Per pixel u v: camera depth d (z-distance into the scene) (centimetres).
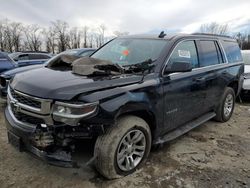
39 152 287
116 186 309
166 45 391
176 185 318
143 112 336
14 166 345
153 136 364
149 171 345
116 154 305
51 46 6325
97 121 278
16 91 306
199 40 464
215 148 429
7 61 732
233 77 554
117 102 292
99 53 441
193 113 439
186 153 404
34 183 311
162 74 359
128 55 400
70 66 371
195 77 422
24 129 291
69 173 332
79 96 274
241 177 343
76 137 280
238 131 520
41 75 322
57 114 271
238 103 791
